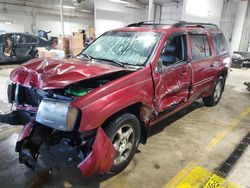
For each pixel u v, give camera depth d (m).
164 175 2.44
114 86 2.16
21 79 2.30
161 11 17.69
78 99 1.92
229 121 4.06
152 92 2.61
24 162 2.19
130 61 2.82
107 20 15.94
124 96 2.20
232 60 11.62
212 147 3.08
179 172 2.50
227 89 6.69
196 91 3.73
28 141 2.16
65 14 18.84
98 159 1.96
